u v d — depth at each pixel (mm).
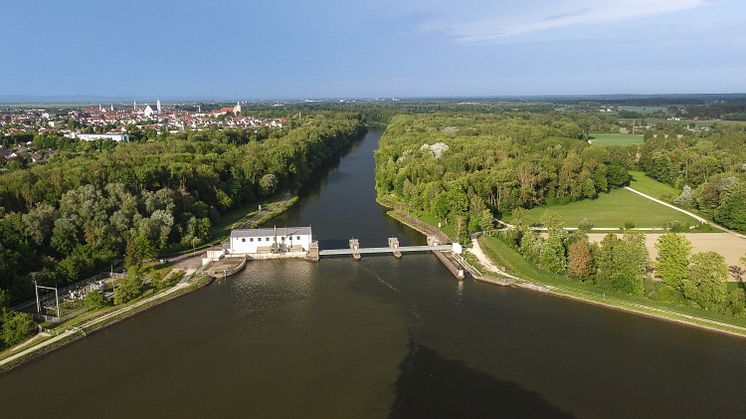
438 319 119312
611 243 135875
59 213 149000
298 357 102812
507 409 86812
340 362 101000
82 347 106000
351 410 86250
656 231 180625
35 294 123188
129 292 124562
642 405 87750
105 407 86625
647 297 127688
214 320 118750
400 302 128750
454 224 182625
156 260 153250
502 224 193750
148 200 166500
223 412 85438
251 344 107938
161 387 92438
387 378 95562
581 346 106750
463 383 94062
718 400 88938
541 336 111000
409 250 164750
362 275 147000
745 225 174625
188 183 199500
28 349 102312
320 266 154250
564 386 93125
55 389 91562
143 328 114625
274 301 129375
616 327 114688
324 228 194750
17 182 163250
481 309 124500
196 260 155750
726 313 118375
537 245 151375
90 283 134625
